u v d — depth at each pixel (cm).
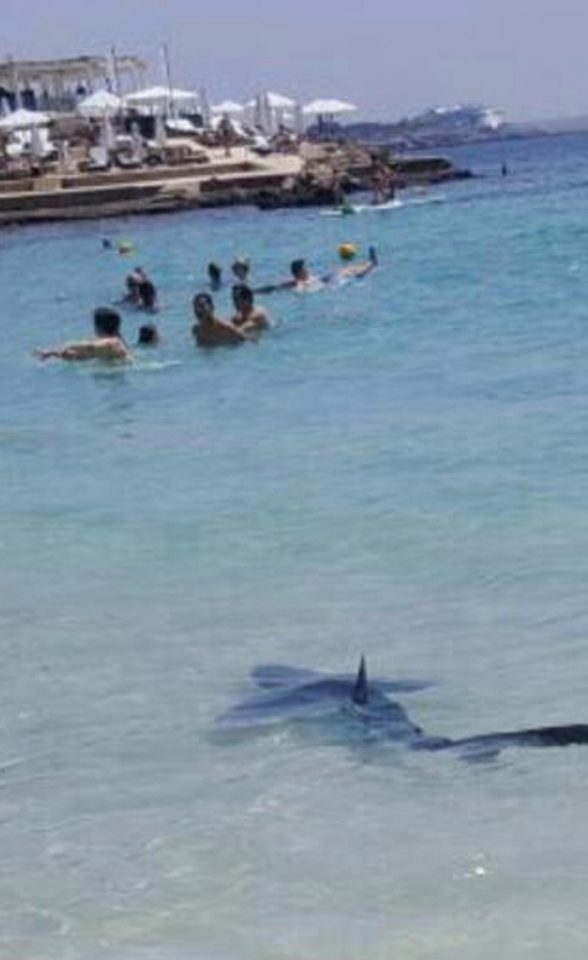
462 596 1049
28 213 6769
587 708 834
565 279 2997
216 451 1634
